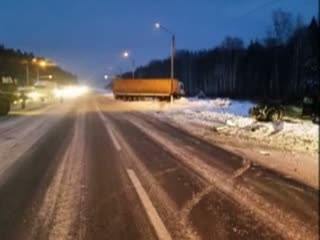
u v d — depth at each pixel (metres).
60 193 7.52
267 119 22.98
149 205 6.80
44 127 19.33
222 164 10.49
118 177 8.84
